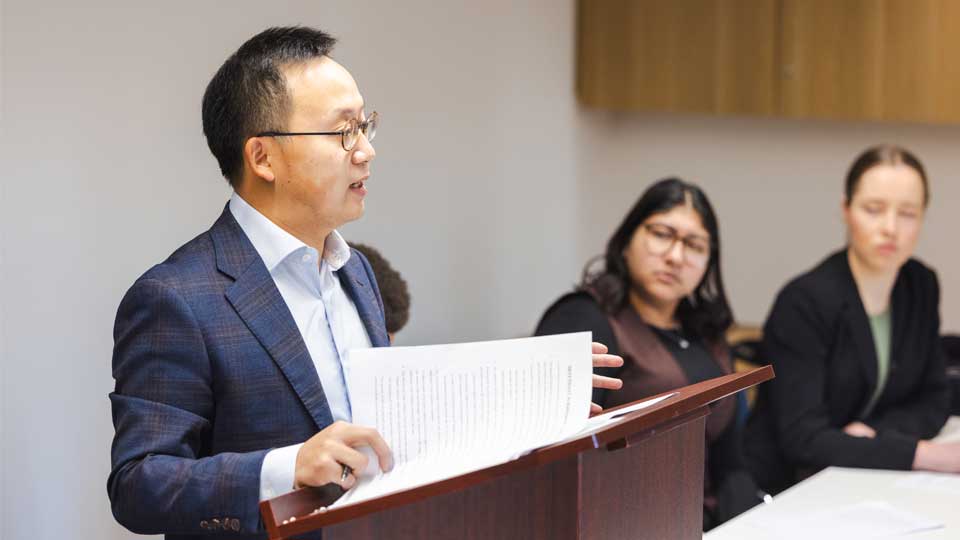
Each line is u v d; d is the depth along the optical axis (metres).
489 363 1.63
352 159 1.88
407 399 1.61
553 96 5.44
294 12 3.70
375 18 4.11
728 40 5.45
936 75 5.16
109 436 3.13
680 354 3.35
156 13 3.19
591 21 5.63
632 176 6.04
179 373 1.79
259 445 1.83
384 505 1.34
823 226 5.73
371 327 2.07
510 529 1.50
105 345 3.10
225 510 1.66
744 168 5.84
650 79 5.57
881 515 2.89
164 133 3.24
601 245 6.03
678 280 3.27
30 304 2.89
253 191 1.91
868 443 3.57
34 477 2.93
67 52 2.95
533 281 5.31
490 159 4.89
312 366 1.87
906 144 5.55
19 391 2.88
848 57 5.28
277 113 1.85
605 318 3.22
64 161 2.96
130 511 1.71
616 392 3.23
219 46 3.41
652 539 1.67
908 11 5.18
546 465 1.50
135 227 3.16
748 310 5.89
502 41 4.95
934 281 4.04
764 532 2.74
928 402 4.00
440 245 4.57
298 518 1.35
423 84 4.41
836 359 3.81
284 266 1.92
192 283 1.83
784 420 3.74
